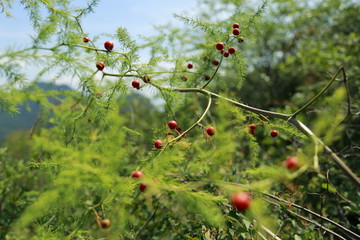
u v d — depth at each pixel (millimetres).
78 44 259
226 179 297
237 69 336
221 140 171
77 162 161
